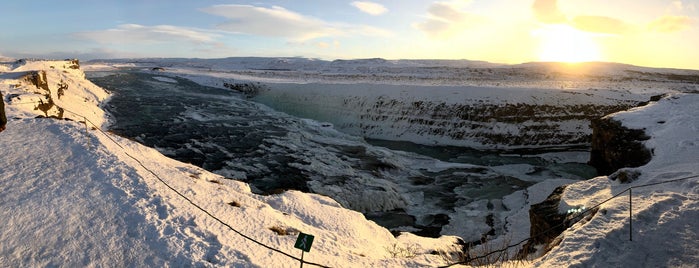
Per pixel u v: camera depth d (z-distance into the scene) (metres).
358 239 10.66
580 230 8.82
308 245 6.45
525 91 43.53
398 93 47.00
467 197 23.05
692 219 8.28
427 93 45.66
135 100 47.34
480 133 39.53
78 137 12.91
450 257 10.27
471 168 29.44
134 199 8.47
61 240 6.79
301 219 11.24
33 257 6.29
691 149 15.04
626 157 19.77
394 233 13.69
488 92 43.81
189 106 46.12
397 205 21.45
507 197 22.36
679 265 7.24
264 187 20.97
